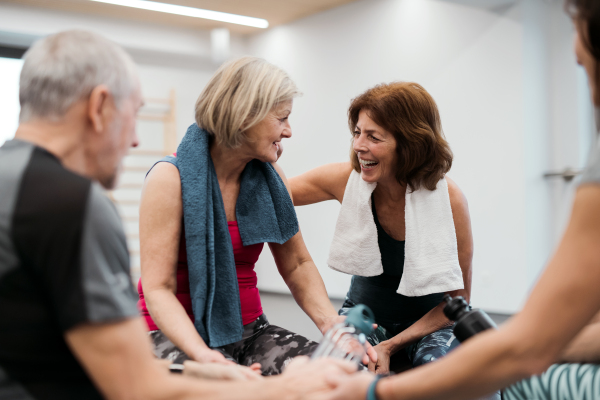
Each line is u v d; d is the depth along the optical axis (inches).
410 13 200.4
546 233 180.2
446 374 32.7
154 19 246.4
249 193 64.3
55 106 32.9
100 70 33.5
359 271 74.6
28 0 219.3
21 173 30.4
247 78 58.2
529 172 174.2
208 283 58.2
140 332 31.7
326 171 81.5
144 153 269.9
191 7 227.5
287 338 62.1
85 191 30.4
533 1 172.7
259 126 59.2
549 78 179.2
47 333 30.4
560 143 179.8
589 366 41.1
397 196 72.6
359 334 44.3
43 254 29.2
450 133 190.4
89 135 34.0
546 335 30.8
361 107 69.8
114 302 30.3
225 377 45.2
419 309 75.7
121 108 34.9
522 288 175.0
